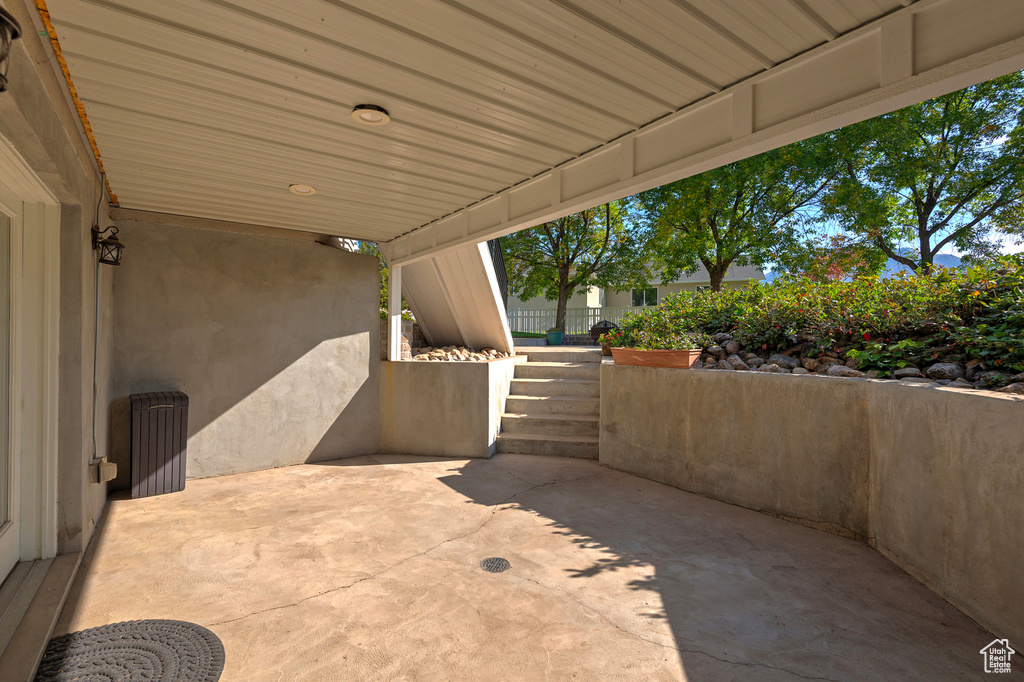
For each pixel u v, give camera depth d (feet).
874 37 7.63
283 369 19.77
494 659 8.05
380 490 16.78
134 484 15.78
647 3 7.12
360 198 16.07
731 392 15.47
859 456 12.55
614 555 11.83
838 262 41.65
